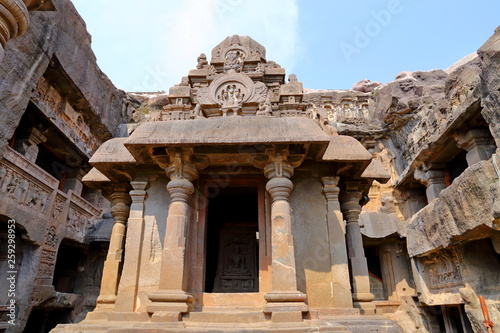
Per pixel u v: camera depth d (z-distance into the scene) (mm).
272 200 5332
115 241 6980
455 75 12047
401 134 17422
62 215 13469
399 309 15062
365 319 5152
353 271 6430
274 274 4719
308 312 4578
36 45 11836
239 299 5289
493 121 7543
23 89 11117
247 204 9656
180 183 5215
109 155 5859
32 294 11242
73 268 16156
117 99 19891
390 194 17578
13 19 4043
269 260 5488
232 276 8805
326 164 6125
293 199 5926
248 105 7262
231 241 9195
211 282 9258
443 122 12164
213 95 7359
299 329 3943
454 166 13766
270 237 5598
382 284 17156
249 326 4266
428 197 13977
